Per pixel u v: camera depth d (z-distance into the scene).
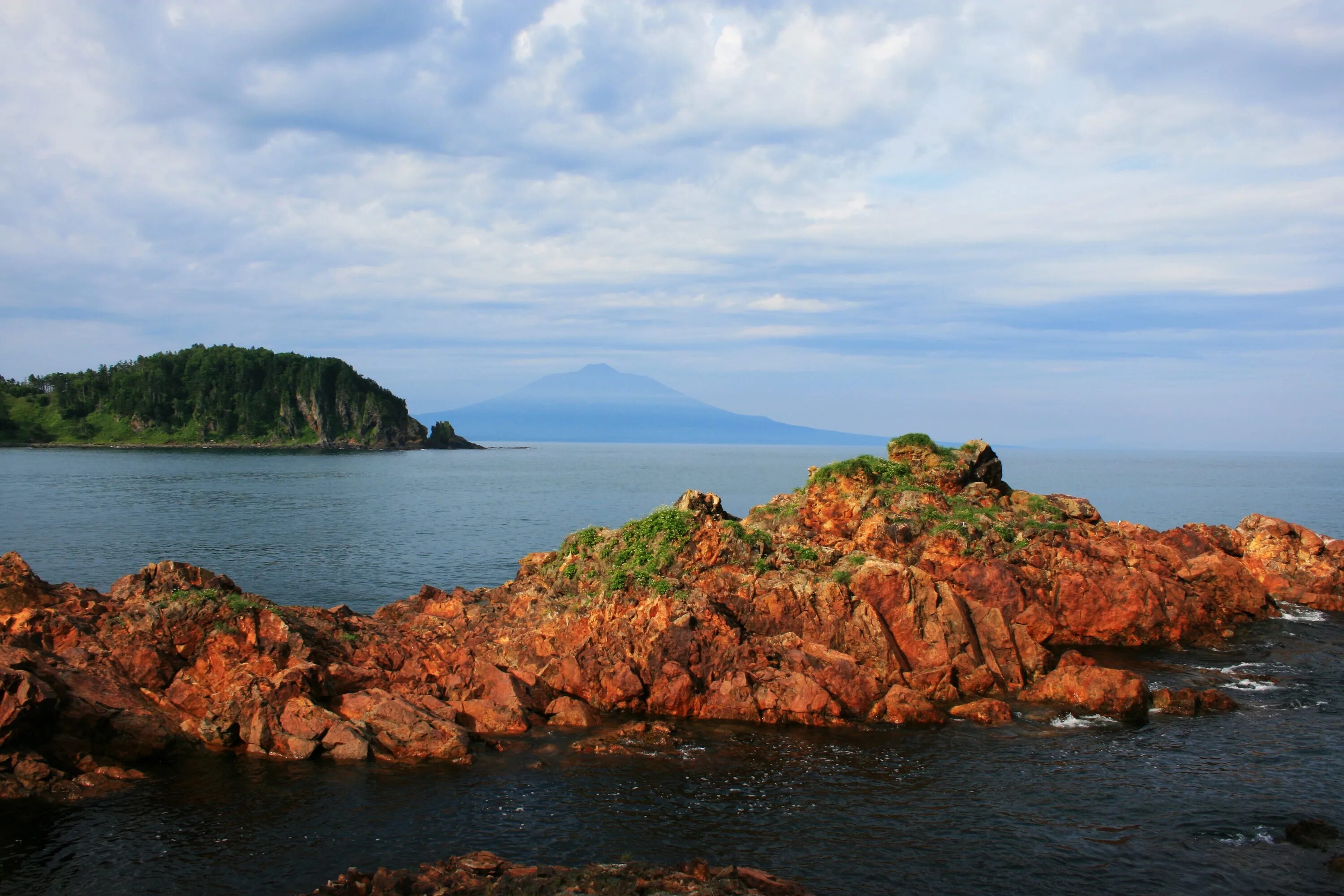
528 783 23.94
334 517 97.75
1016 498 47.25
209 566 61.38
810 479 43.97
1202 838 20.97
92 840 20.44
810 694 29.06
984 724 28.92
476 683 29.91
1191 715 29.86
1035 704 31.09
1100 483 176.12
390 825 21.42
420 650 32.44
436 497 130.38
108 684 26.33
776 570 35.81
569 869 18.62
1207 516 101.19
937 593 34.34
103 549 68.25
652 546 35.97
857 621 33.16
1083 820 21.88
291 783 23.69
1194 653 38.12
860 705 29.78
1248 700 31.53
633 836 20.98
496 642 33.56
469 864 18.80
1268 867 19.61
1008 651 34.00
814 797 23.20
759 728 28.50
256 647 28.69
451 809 22.30
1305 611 46.22
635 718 29.58
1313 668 35.75
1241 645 39.50
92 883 18.59
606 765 25.22
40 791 22.56
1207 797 23.30
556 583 37.47
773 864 19.69
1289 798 23.19
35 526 82.44
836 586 33.91
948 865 19.69
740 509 109.44
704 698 29.84
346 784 23.72
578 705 29.30
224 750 25.89
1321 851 20.25
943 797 23.20
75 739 24.45
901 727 28.59
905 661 33.19
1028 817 22.05
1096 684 30.73
